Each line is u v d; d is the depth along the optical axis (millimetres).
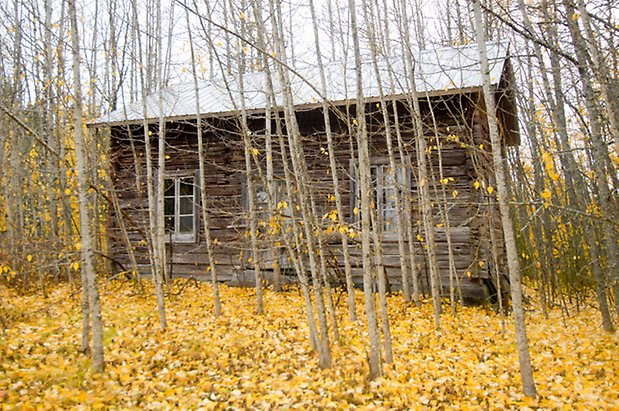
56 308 8820
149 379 5684
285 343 7094
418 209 9422
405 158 10547
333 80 11539
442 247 10258
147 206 12062
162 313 7676
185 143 12023
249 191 8828
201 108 11594
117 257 11953
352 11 6012
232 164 11688
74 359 6070
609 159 7879
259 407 4988
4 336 6598
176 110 11633
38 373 5422
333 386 5523
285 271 10961
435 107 9492
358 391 5410
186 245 11828
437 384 5750
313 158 11008
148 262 11844
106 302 9297
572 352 7070
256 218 9656
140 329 7555
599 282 8031
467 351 7102
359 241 9781
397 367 6195
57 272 11570
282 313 8758
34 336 6809
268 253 11078
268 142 8117
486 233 9820
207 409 4887
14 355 5902
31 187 11398
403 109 10742
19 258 10297
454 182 10227
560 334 8219
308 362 6328
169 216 12078
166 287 10375
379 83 8453
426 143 10297
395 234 10516
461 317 8875
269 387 5512
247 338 7270
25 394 4879
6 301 9031
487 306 9703
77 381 5355
